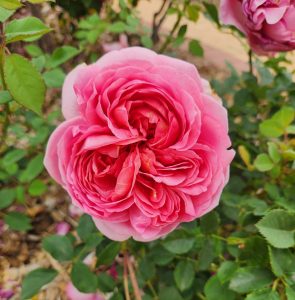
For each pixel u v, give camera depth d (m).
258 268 0.23
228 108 0.40
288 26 0.29
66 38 0.53
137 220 0.22
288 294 0.21
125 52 0.22
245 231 0.29
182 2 0.45
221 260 0.31
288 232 0.22
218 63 0.62
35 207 0.46
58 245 0.29
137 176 0.21
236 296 0.27
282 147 0.30
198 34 0.68
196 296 0.32
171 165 0.21
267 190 0.31
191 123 0.20
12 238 0.44
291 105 0.39
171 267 0.33
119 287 0.31
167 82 0.20
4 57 0.22
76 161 0.21
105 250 0.29
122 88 0.20
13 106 0.31
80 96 0.21
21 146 0.40
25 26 0.23
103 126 0.21
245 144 0.37
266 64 0.41
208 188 0.22
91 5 0.46
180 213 0.22
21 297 0.28
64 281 0.41
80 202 0.21
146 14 0.68
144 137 0.21
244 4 0.29
